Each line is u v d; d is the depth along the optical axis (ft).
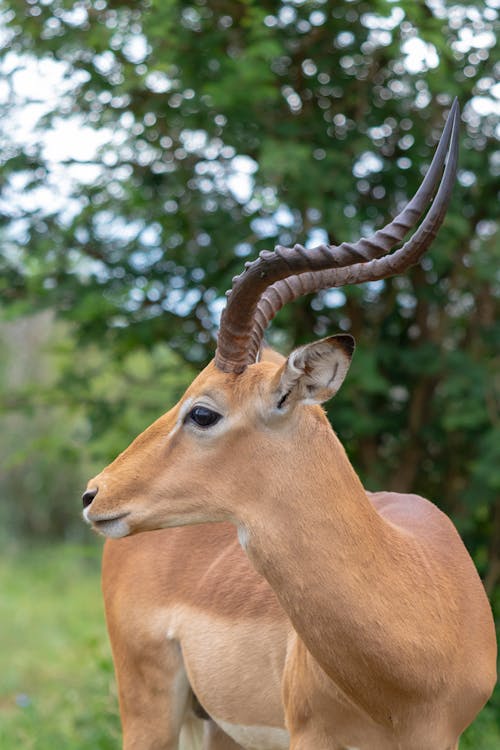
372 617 15.99
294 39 30.25
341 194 29.07
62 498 76.13
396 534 17.17
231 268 29.96
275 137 29.55
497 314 32.22
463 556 18.29
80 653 42.09
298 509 16.08
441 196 15.97
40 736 30.17
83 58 30.07
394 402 32.35
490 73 29.99
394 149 31.19
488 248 29.96
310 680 17.38
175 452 16.56
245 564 20.67
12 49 30.32
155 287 31.09
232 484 16.33
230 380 16.43
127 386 36.09
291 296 17.08
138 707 22.26
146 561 22.27
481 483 29.71
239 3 29.71
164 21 27.35
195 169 30.94
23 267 32.22
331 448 16.42
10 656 42.45
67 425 46.47
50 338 64.80
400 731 16.67
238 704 20.15
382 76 30.99
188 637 21.06
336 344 15.66
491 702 28.53
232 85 27.30
